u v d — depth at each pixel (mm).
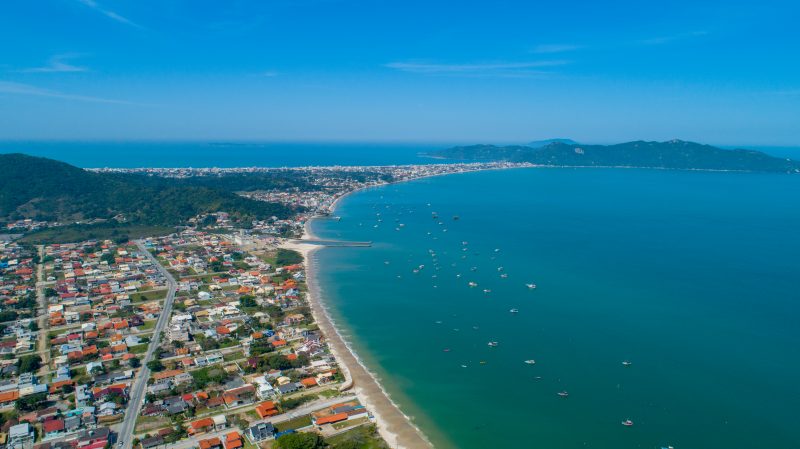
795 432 149000
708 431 149750
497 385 175750
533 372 184625
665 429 150750
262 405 158750
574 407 162500
